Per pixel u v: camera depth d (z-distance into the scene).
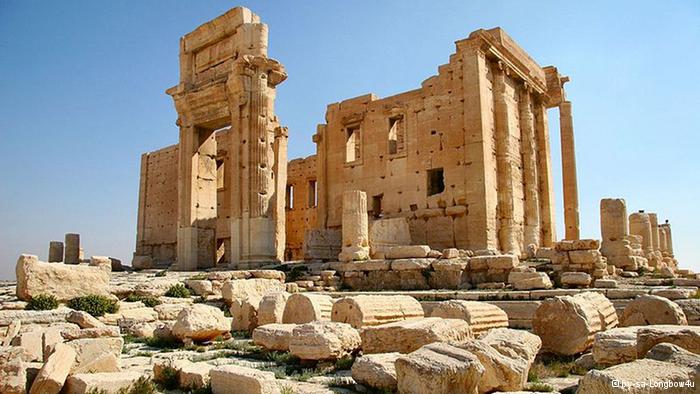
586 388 6.90
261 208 30.91
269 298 16.20
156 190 45.50
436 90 33.81
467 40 32.59
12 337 11.93
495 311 13.92
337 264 26.31
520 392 8.15
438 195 32.69
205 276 23.70
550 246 37.53
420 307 14.66
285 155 40.97
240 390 8.51
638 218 37.69
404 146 34.84
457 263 22.80
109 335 11.89
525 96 37.00
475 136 31.55
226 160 43.75
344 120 38.03
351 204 27.05
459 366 7.97
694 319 14.73
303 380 9.94
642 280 22.66
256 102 31.80
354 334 11.64
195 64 36.00
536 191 35.91
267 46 33.16
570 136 39.50
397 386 8.47
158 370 9.96
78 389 8.51
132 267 38.69
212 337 14.58
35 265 16.62
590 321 12.09
